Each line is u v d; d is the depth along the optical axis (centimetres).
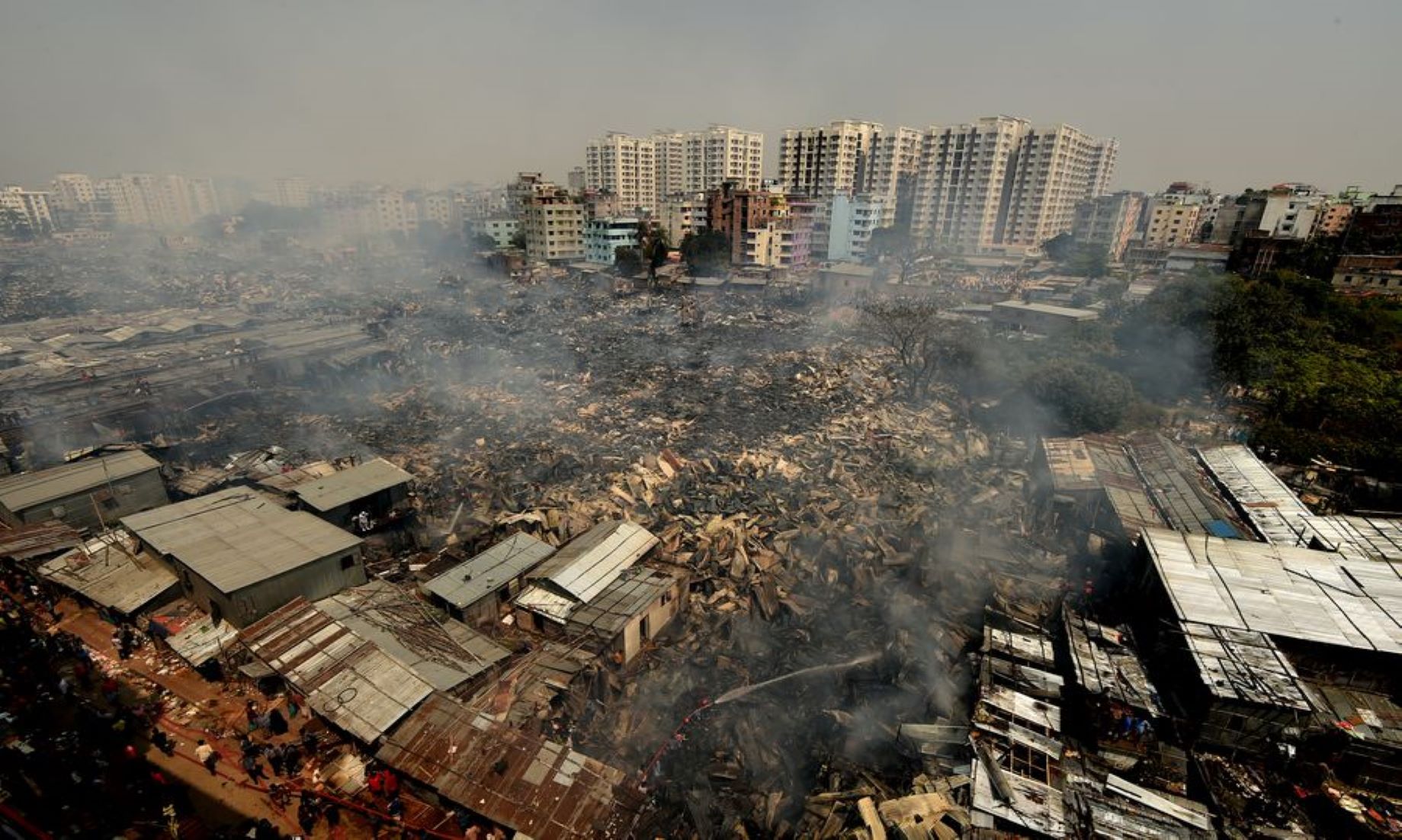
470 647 2850
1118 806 2022
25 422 5209
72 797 2209
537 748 2303
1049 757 2186
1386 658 2358
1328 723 2159
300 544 3219
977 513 4253
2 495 3766
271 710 2555
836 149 17950
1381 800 2088
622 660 2980
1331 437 4916
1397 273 9419
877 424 5925
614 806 2133
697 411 6234
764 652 3072
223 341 7988
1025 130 17325
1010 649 2672
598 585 3231
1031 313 8419
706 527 3978
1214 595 2667
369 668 2622
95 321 9100
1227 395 6312
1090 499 4025
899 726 2489
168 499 4269
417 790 2277
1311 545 3262
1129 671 2462
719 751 2525
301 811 2202
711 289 12631
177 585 3198
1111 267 14550
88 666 2836
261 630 2814
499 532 3878
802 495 4388
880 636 3088
